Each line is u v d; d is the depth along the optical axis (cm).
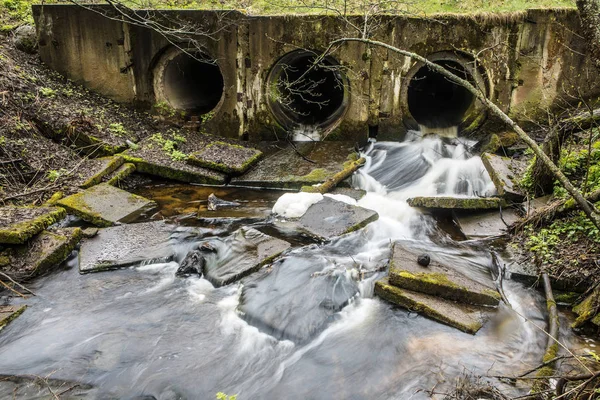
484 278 716
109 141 1102
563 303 670
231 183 1079
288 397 536
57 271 743
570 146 885
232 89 1239
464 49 1159
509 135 1184
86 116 1148
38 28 1249
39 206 862
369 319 656
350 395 536
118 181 1026
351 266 762
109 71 1272
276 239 825
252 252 787
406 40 1162
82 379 549
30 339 609
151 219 913
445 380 546
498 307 662
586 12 629
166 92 1307
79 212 869
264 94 1238
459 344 604
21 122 1033
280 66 1237
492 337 614
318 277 718
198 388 545
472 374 551
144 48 1238
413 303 659
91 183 968
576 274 673
